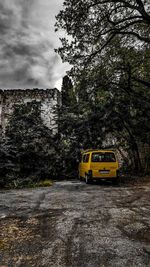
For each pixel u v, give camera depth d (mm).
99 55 13000
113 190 9539
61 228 4469
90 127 16500
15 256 3229
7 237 4020
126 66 13570
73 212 5754
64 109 18438
